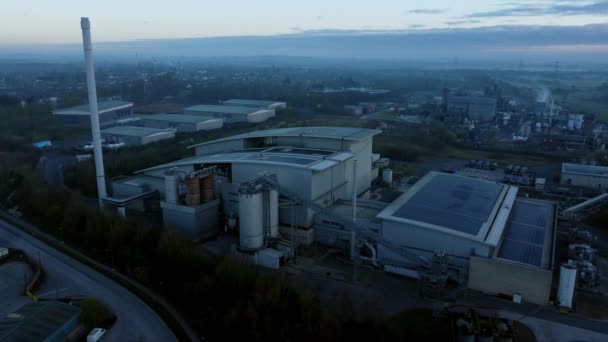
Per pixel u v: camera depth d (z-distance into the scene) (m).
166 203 74.19
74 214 76.44
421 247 60.47
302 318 47.28
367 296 54.91
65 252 69.12
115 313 51.97
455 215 64.06
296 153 82.50
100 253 67.62
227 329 46.47
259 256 64.12
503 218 65.69
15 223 82.00
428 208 66.44
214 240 72.56
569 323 49.16
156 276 59.28
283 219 72.81
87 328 48.91
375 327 46.91
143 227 67.38
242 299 49.88
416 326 48.09
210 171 74.31
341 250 68.62
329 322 45.31
